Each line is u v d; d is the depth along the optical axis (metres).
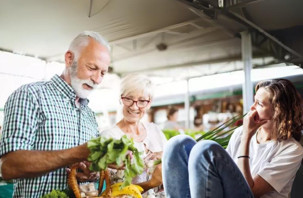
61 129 1.53
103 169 1.22
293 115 1.72
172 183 1.43
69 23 5.32
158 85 8.83
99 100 8.19
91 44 1.57
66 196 1.33
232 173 1.30
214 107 7.82
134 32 5.89
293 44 5.89
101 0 4.55
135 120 2.05
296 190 1.92
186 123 8.14
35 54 6.68
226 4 4.72
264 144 1.78
